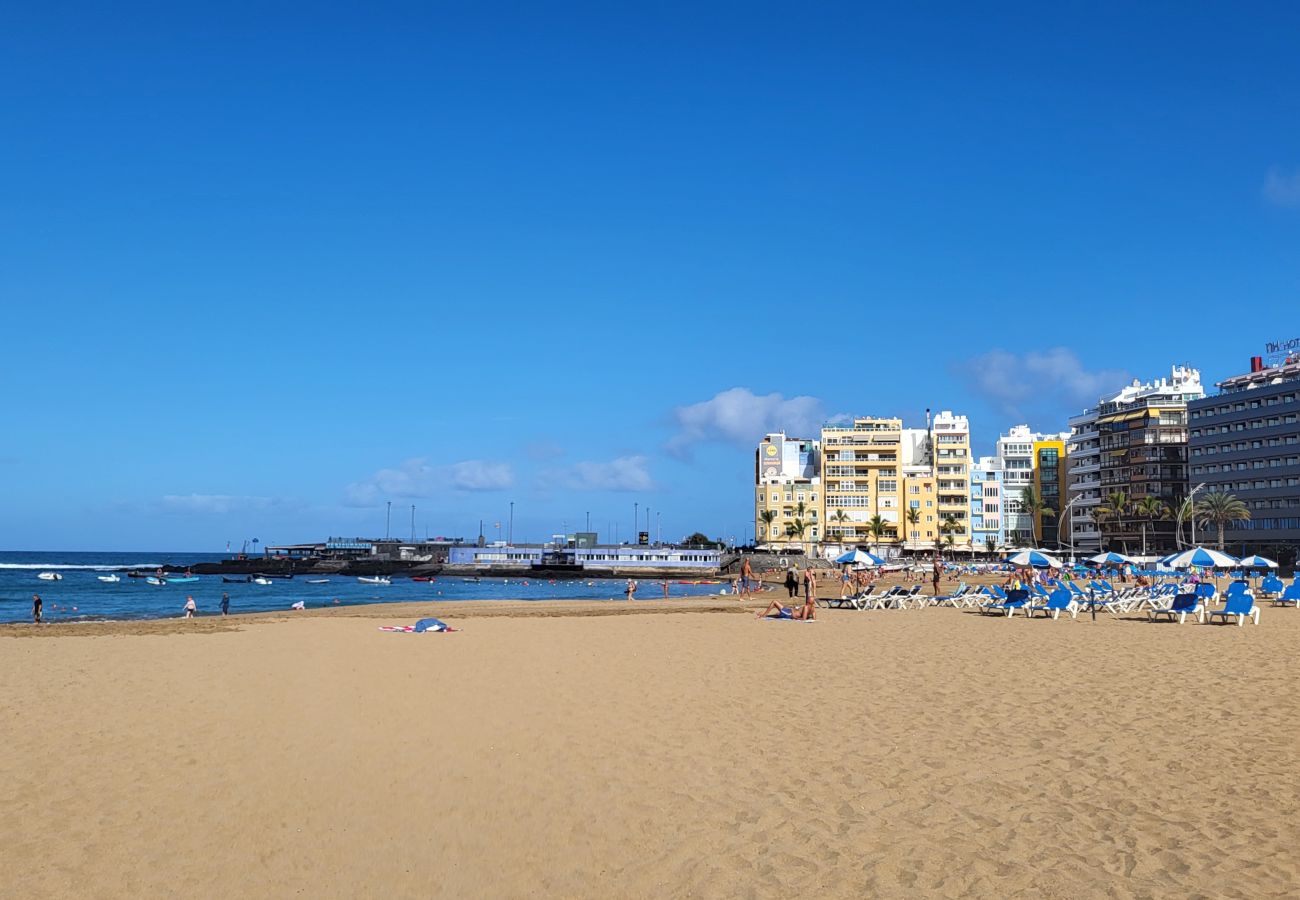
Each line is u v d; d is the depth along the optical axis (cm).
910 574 11575
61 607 7375
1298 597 4288
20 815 1016
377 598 9112
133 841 940
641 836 936
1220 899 747
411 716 1495
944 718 1445
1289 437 11906
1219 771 1109
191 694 1723
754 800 1038
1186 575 6575
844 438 15625
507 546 17138
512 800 1055
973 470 16188
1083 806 989
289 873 861
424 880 843
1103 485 14825
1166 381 15038
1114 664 2056
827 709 1534
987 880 805
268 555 18562
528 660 2212
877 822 958
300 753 1261
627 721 1448
